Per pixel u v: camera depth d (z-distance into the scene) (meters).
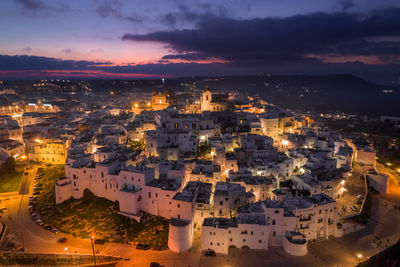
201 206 101.44
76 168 122.69
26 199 130.00
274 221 93.38
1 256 90.19
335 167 126.25
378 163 174.88
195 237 99.06
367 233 102.44
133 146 156.62
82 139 168.00
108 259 88.44
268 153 132.00
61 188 121.69
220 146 136.38
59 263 89.00
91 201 119.44
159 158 130.25
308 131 161.75
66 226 107.38
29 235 102.94
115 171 120.38
